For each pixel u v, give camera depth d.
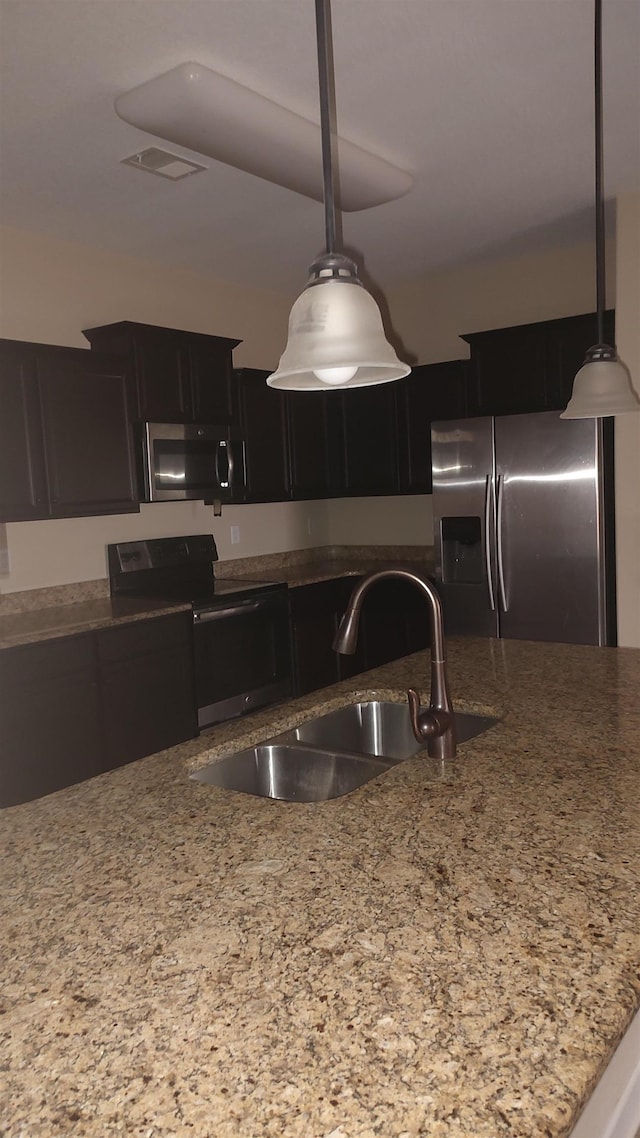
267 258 4.28
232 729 1.84
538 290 4.55
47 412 3.45
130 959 0.95
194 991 0.88
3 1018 0.85
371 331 1.30
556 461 3.74
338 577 4.79
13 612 3.67
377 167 2.94
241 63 2.25
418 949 0.93
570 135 2.83
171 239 3.89
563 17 2.08
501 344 4.36
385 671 2.28
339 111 2.59
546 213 3.73
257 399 4.61
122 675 3.45
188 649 3.78
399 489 4.93
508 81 2.42
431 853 1.17
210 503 4.71
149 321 4.31
